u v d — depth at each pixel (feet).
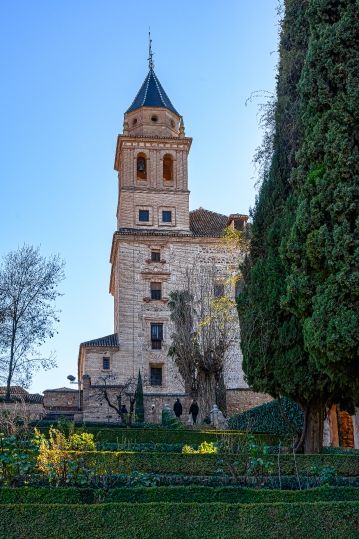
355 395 67.46
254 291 74.74
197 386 138.21
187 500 45.85
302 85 62.85
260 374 74.33
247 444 58.13
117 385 168.76
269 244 74.38
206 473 55.98
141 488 45.91
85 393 164.04
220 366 137.59
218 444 60.39
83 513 40.14
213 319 139.74
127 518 40.40
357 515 42.96
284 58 77.82
